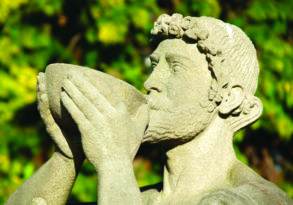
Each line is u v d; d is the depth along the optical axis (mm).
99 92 5055
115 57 9461
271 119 9508
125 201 4961
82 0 9500
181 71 5270
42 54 9570
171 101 5250
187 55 5270
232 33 5305
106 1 9469
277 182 9609
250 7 9609
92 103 5039
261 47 9586
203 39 5250
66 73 5074
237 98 5289
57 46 9555
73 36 9539
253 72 5340
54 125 5223
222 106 5277
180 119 5234
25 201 5309
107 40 9383
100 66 9438
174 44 5305
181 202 5219
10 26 9617
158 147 5324
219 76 5242
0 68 9594
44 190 5281
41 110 5203
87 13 9477
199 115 5250
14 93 9539
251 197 5027
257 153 9555
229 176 5262
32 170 9406
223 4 9547
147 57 9484
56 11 9508
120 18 9406
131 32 9469
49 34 9594
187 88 5254
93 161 5023
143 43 9461
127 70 9406
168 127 5230
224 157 5285
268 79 9531
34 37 9570
